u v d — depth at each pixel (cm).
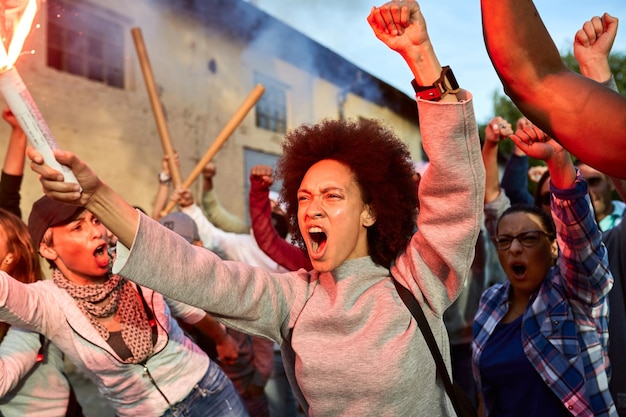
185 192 341
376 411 130
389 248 146
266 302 143
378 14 121
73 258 181
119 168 685
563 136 66
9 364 175
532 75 68
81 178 113
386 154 146
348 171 142
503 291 214
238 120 335
